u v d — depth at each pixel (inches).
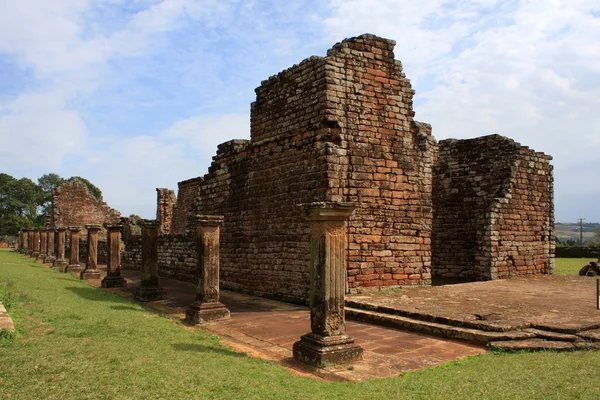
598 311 426.3
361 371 295.7
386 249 591.5
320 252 321.1
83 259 1466.5
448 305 466.6
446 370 288.4
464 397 226.1
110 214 1843.0
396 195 603.8
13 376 223.1
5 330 305.6
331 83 570.6
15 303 425.1
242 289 703.1
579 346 323.9
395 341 377.1
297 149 603.5
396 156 608.1
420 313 424.5
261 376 266.8
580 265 1142.3
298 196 596.7
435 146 938.1
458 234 886.4
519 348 328.8
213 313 473.1
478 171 871.7
